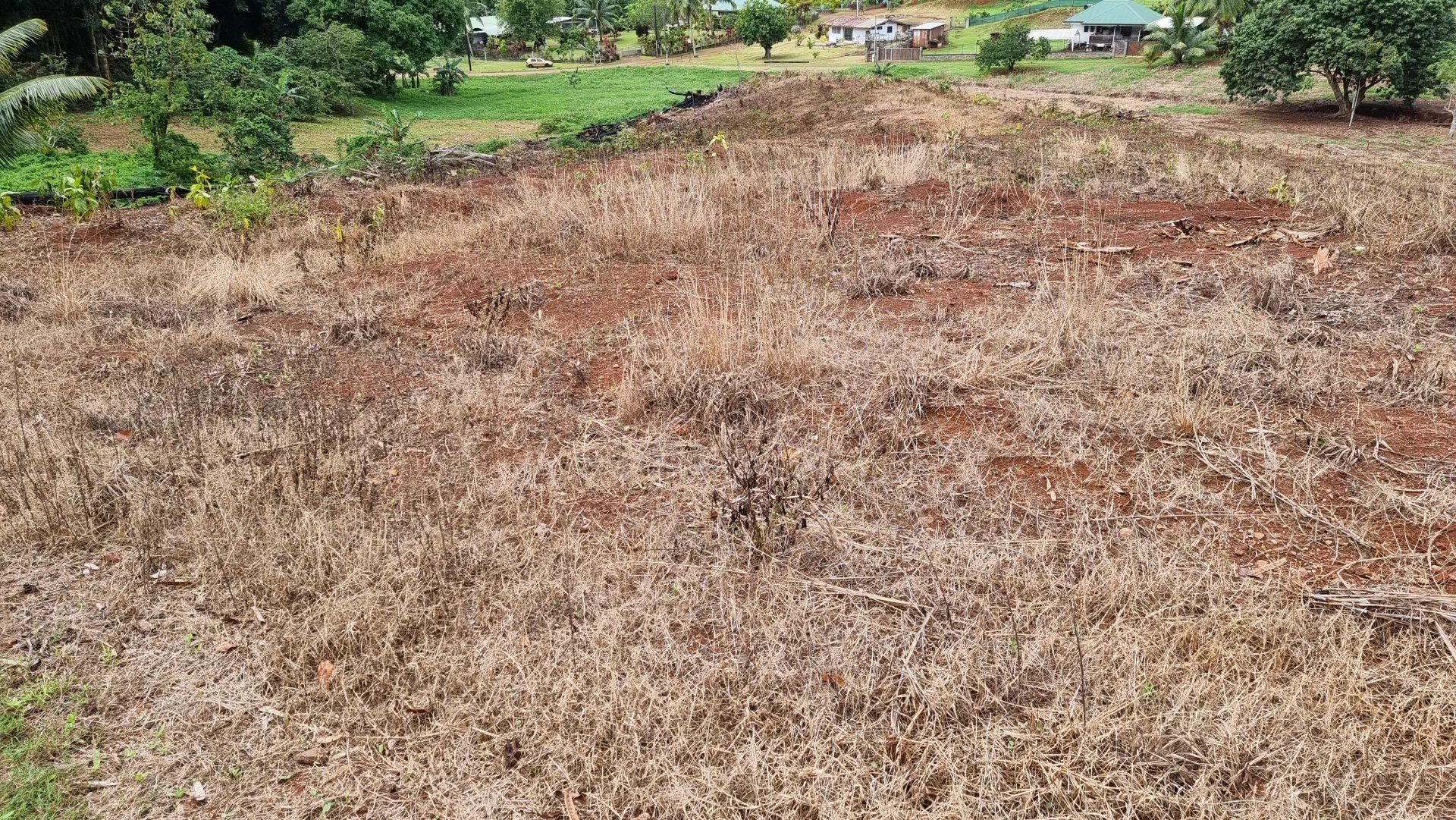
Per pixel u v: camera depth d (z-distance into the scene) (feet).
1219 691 9.03
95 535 12.49
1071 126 62.44
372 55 123.75
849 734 8.80
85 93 47.60
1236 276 21.12
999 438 14.15
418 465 14.30
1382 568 10.82
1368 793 8.10
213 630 10.74
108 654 10.32
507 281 24.03
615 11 270.05
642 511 12.87
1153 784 8.18
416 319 21.40
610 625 10.34
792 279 22.27
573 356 18.48
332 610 10.53
